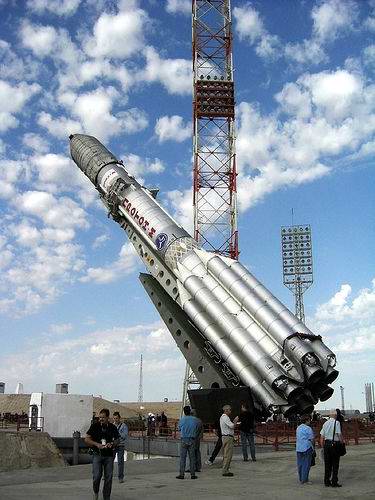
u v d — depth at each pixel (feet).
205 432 108.99
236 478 64.28
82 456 131.54
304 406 97.09
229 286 107.86
